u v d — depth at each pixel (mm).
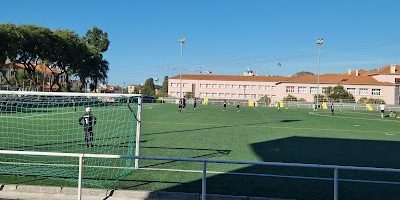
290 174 11359
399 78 105375
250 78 129625
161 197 8523
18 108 22156
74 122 22750
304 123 32531
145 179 10094
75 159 12211
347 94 93875
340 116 44719
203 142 18453
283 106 69875
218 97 129375
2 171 10211
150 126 26172
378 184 10359
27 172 10211
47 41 55344
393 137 23328
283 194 9180
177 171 11094
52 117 24344
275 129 26359
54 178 9672
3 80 85625
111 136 18641
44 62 57906
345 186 10047
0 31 48719
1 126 20812
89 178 9875
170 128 25047
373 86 102938
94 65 71562
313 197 9000
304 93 108438
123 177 10188
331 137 22453
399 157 15672
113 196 8547
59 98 18844
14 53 50656
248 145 17906
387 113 53000
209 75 132625
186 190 9195
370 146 18891
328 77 111250
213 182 10055
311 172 11719
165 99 77625
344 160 14727
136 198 8500
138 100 11523
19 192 8578
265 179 10562
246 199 8477
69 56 61219
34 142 16484
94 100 18969
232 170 11641
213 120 32688
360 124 33125
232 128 26094
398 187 10094
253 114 43656
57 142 16516
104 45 88625
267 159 14375
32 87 60219
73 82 90062
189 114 39969
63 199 8242
